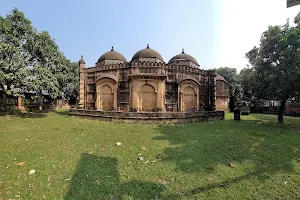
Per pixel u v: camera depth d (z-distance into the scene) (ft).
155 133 28.91
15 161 16.26
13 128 31.86
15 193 11.32
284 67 35.68
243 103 95.30
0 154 17.94
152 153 19.38
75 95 105.70
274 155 19.17
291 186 12.78
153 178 13.76
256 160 17.69
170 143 23.27
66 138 25.00
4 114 50.83
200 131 31.19
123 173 14.48
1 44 39.09
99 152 19.45
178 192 11.84
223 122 44.19
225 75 102.63
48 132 28.71
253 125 40.04
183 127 34.76
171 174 14.38
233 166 16.05
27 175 13.67
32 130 30.22
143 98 46.16
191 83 50.78
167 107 48.14
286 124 43.55
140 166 15.93
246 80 51.78
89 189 11.97
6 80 42.63
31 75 43.60
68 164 15.90
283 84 36.27
